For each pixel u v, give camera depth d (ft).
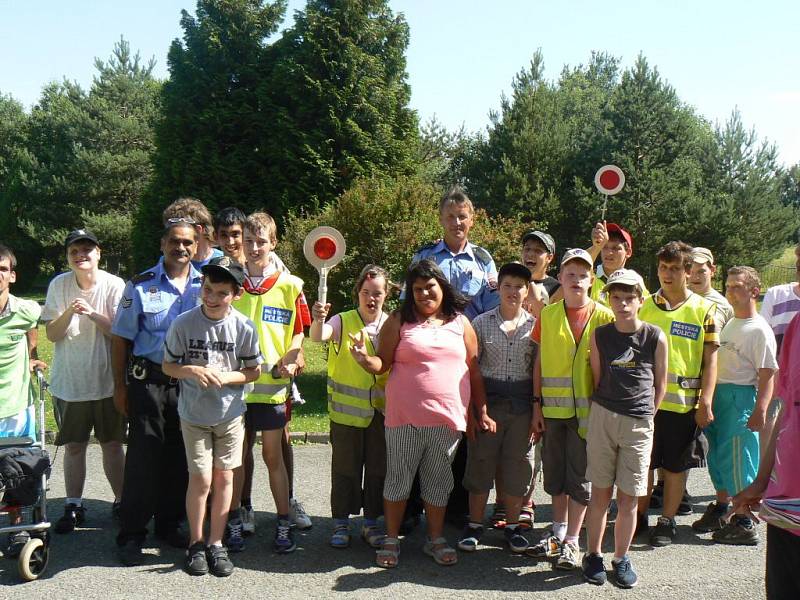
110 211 120.98
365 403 16.67
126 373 16.52
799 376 10.13
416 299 15.94
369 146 72.23
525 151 88.17
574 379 15.99
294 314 17.13
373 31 75.36
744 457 17.83
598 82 208.33
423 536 17.78
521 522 17.74
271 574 15.15
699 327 17.37
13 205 125.80
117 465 17.89
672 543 17.49
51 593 13.96
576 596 14.37
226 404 15.21
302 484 21.85
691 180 82.17
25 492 14.30
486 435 16.63
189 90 75.36
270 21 77.51
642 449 14.92
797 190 92.53
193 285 16.61
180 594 14.05
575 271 16.17
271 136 72.79
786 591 10.13
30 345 17.79
